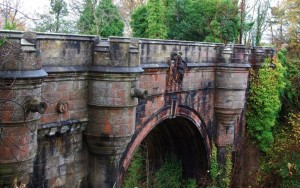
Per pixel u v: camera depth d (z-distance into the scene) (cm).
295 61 4544
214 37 4316
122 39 1861
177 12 4412
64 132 1836
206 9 4369
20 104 1432
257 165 3647
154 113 2492
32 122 1495
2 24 2525
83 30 4391
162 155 3594
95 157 2020
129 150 2295
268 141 3706
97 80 1892
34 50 1456
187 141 3322
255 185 3550
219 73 3175
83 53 1859
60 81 1769
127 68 1880
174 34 4400
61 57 1752
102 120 1919
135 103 1956
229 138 3338
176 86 2678
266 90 3631
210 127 3241
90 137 1956
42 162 1762
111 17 4391
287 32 5062
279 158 3647
